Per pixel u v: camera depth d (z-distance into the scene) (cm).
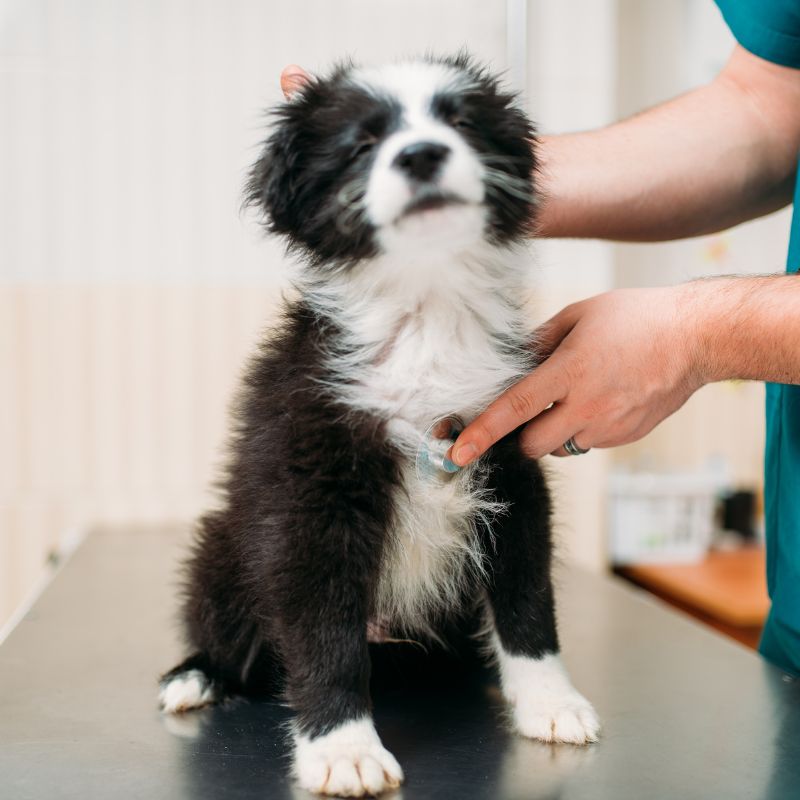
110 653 155
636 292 125
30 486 273
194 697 128
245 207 128
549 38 277
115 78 264
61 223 267
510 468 122
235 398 134
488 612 129
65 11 260
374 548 114
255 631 130
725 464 314
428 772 106
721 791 101
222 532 133
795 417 134
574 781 104
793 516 135
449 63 127
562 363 117
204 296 273
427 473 118
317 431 112
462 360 119
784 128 156
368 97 115
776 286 118
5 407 270
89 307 270
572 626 173
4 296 267
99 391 273
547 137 160
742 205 160
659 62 314
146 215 270
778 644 149
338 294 121
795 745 115
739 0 154
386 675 140
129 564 227
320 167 115
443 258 113
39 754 112
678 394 123
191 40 266
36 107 262
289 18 268
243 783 104
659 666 148
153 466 277
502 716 125
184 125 268
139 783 104
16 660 151
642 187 152
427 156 105
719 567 290
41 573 275
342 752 103
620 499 292
